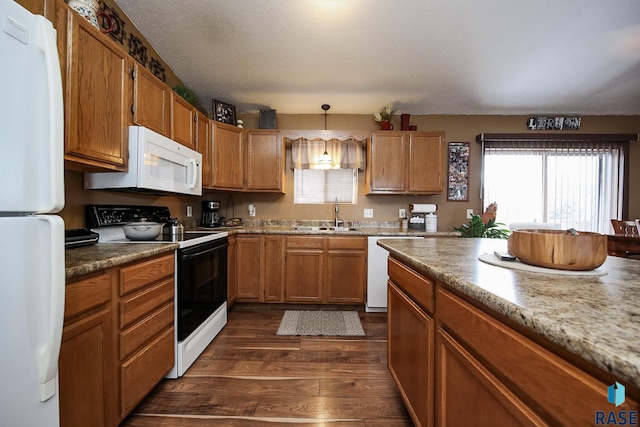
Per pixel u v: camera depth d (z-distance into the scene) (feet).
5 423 2.05
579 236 2.71
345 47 7.13
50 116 2.20
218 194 11.51
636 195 10.99
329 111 11.32
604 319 1.57
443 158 10.22
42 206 2.18
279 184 10.30
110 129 4.77
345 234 9.32
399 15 5.94
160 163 5.94
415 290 3.76
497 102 10.36
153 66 7.23
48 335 2.22
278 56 7.53
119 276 3.92
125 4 5.77
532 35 6.56
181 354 5.45
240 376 5.50
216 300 7.39
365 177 11.35
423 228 10.91
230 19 6.15
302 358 6.21
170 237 6.16
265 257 9.37
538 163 11.22
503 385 2.05
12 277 2.03
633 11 5.75
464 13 5.87
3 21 1.93
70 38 3.93
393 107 10.71
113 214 5.90
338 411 4.57
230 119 10.12
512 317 1.78
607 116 11.27
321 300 9.32
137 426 4.21
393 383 5.33
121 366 3.95
